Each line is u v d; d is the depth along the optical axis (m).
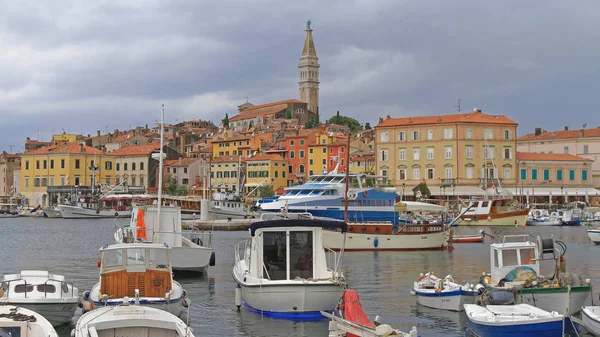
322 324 29.64
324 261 32.09
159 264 30.66
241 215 124.44
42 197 175.38
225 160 175.50
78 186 165.50
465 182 142.25
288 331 28.61
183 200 135.38
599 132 165.88
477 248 70.88
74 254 64.06
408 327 29.69
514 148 145.50
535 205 141.25
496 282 33.47
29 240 82.38
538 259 33.38
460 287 33.00
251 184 164.88
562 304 29.33
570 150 168.75
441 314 32.19
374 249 65.75
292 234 32.00
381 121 154.38
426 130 145.38
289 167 170.25
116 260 30.30
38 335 23.77
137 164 179.50
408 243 66.25
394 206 78.31
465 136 142.88
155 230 45.34
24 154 178.38
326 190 80.88
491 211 111.62
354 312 27.05
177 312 29.66
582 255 63.62
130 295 29.95
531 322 25.20
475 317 26.81
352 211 77.38
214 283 42.72
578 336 25.66
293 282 30.03
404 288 41.41
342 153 161.62
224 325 29.94
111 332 23.92
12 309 25.45
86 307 27.80
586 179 151.50
